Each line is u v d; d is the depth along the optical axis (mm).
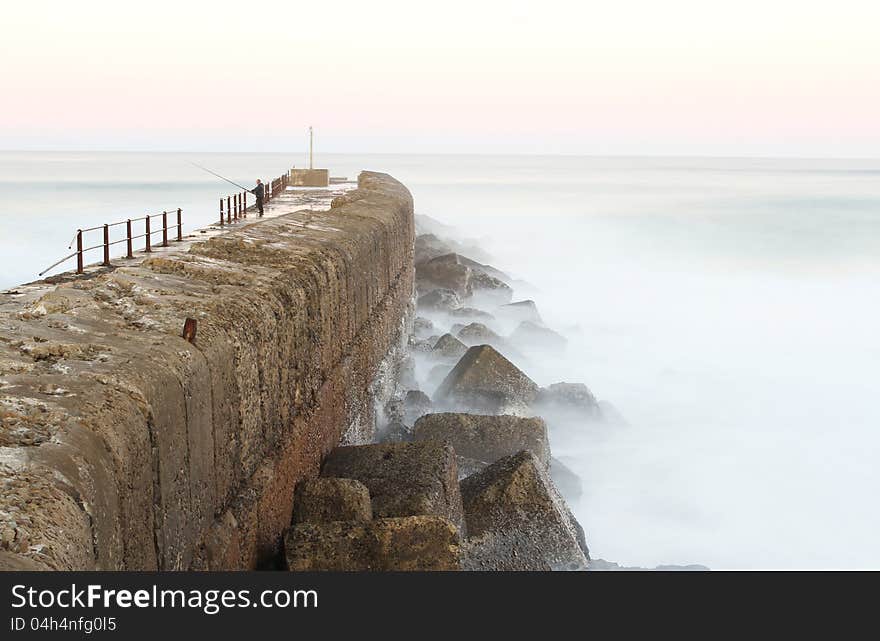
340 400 12023
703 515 15039
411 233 28469
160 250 16297
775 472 17203
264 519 7797
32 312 6652
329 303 11336
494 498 10422
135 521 4887
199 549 6105
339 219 16266
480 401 16453
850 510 15578
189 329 6387
